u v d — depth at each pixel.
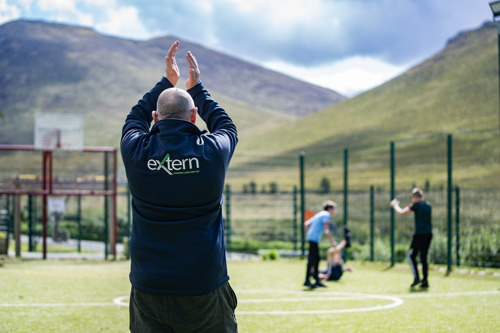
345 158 15.75
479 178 51.25
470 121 88.69
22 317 6.58
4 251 17.84
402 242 19.48
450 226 13.17
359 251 19.08
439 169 59.44
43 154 17.83
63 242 18.25
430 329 5.93
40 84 156.50
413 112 100.69
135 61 182.62
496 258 14.67
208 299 2.91
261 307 7.73
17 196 17.95
